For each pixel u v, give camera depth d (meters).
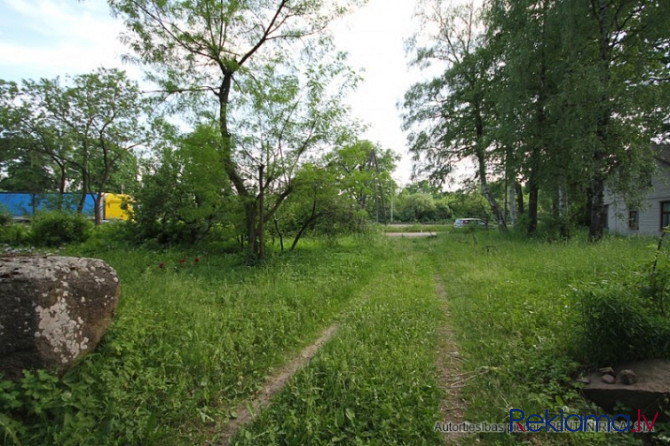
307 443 2.51
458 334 4.70
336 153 10.16
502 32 17.23
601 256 8.52
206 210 10.21
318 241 15.02
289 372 3.78
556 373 3.28
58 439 2.43
